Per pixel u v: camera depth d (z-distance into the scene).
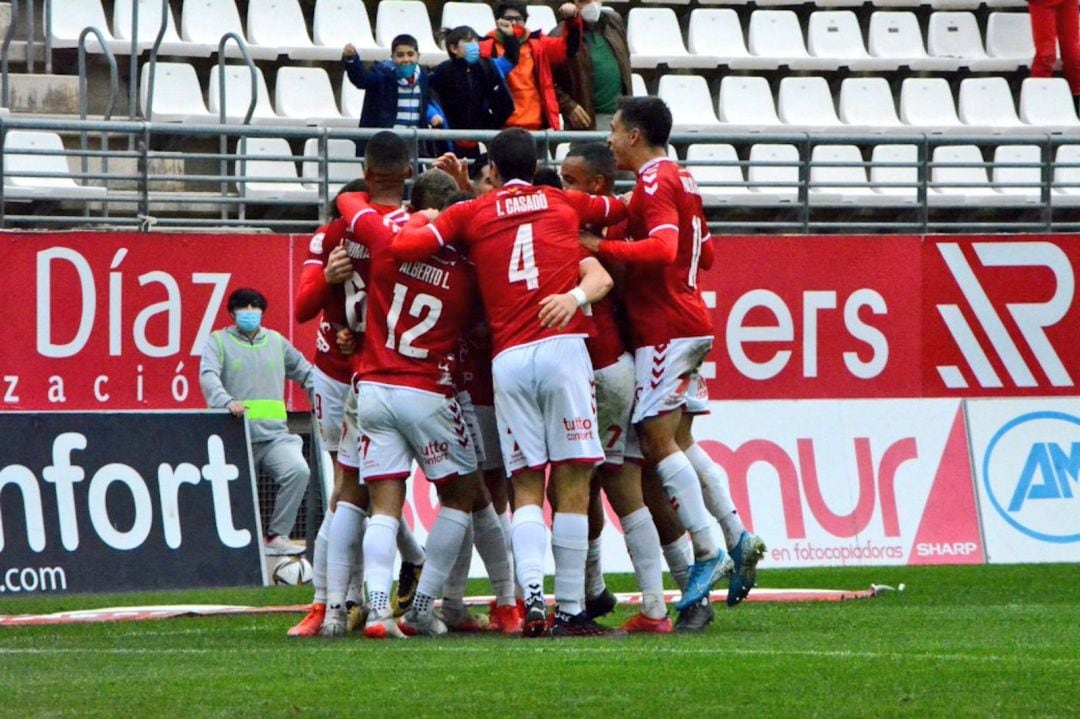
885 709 17.17
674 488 24.72
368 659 21.31
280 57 52.97
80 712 17.02
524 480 23.97
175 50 51.88
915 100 58.00
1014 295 43.66
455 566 26.17
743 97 56.44
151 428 37.38
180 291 40.28
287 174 50.03
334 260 24.88
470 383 25.80
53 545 36.16
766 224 43.62
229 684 18.98
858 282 43.06
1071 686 18.81
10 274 39.28
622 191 44.28
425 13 56.25
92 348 39.78
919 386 43.25
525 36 46.94
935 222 53.62
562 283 23.56
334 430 26.41
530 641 23.58
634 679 19.14
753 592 34.00
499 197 23.81
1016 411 42.22
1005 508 41.59
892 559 40.78
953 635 24.81
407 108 44.41
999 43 61.00
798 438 41.16
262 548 37.59
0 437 36.31
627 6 59.72
